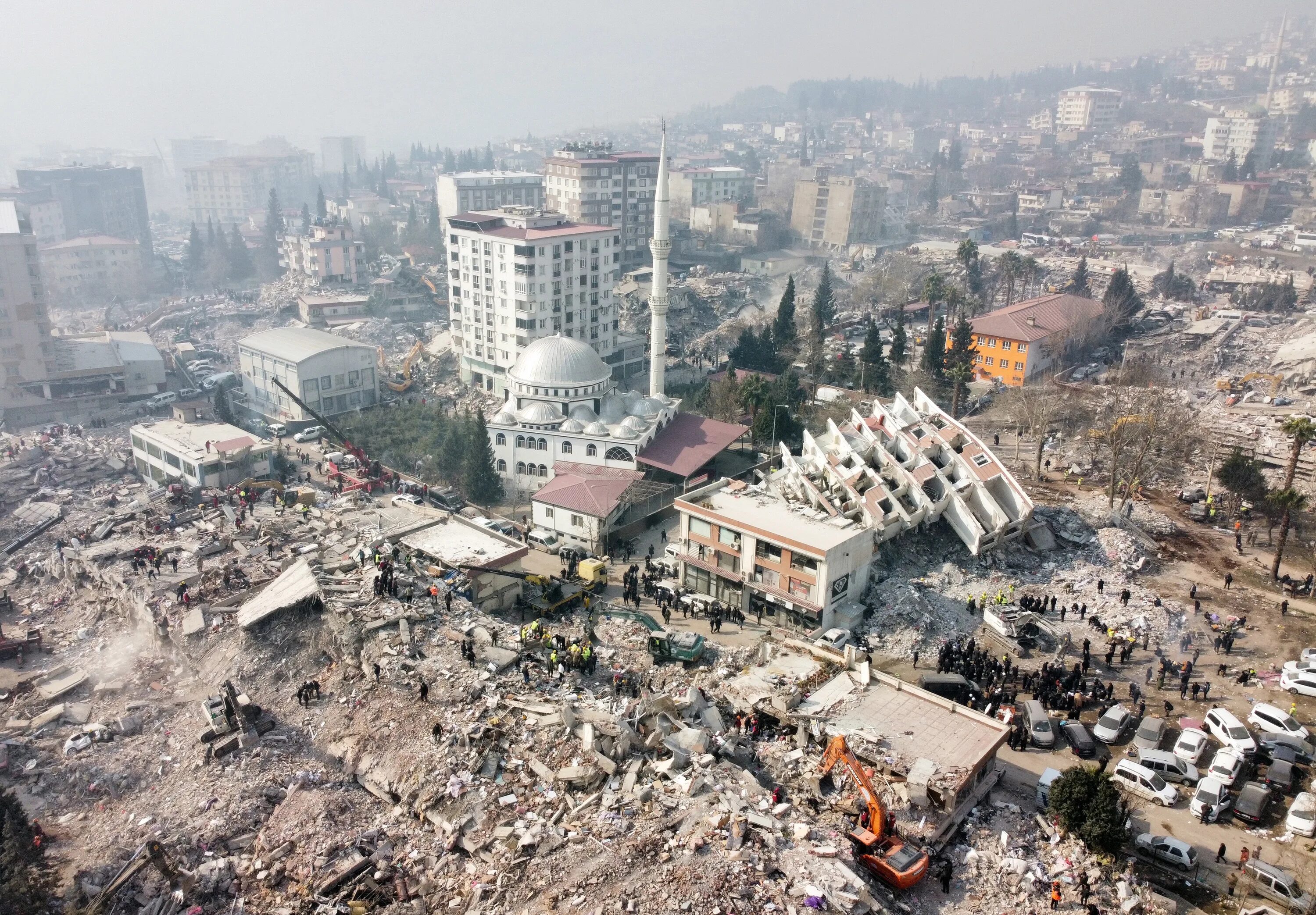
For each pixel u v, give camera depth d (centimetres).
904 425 10338
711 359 18312
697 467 11125
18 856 4925
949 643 7462
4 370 14925
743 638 7962
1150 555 9294
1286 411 12588
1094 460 11288
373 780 5669
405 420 14575
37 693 6956
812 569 7856
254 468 11725
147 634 7788
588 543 9900
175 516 9819
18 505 11200
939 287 17500
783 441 12538
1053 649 7656
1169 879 5181
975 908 4709
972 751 5681
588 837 4875
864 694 6319
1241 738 6244
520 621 8206
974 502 9581
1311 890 5034
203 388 17062
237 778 5709
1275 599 8481
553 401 12175
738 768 5538
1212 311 18912
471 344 16988
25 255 14750
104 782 5838
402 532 9144
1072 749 6297
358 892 4734
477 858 4888
